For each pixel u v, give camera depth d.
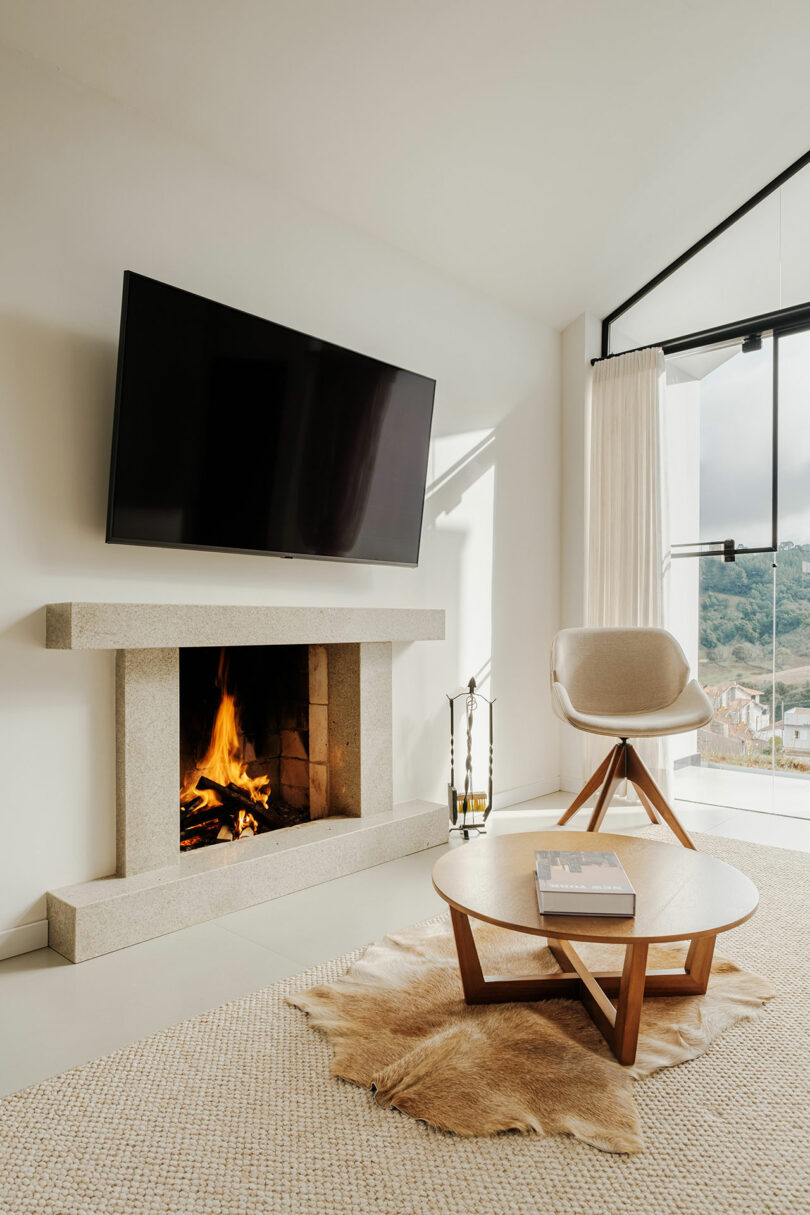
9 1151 1.39
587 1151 1.39
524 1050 1.67
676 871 1.92
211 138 2.70
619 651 3.64
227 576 2.81
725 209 3.88
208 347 2.54
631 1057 1.64
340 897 2.69
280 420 2.79
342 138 2.82
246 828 3.08
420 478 3.40
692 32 2.73
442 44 2.53
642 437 4.20
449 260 3.65
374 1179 1.32
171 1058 1.69
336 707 3.27
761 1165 1.36
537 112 2.92
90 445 2.42
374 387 3.14
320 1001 1.91
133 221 2.53
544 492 4.37
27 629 2.28
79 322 2.40
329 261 3.17
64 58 2.32
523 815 3.86
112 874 2.46
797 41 2.88
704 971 1.95
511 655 4.12
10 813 2.24
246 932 2.38
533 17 2.52
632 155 3.28
